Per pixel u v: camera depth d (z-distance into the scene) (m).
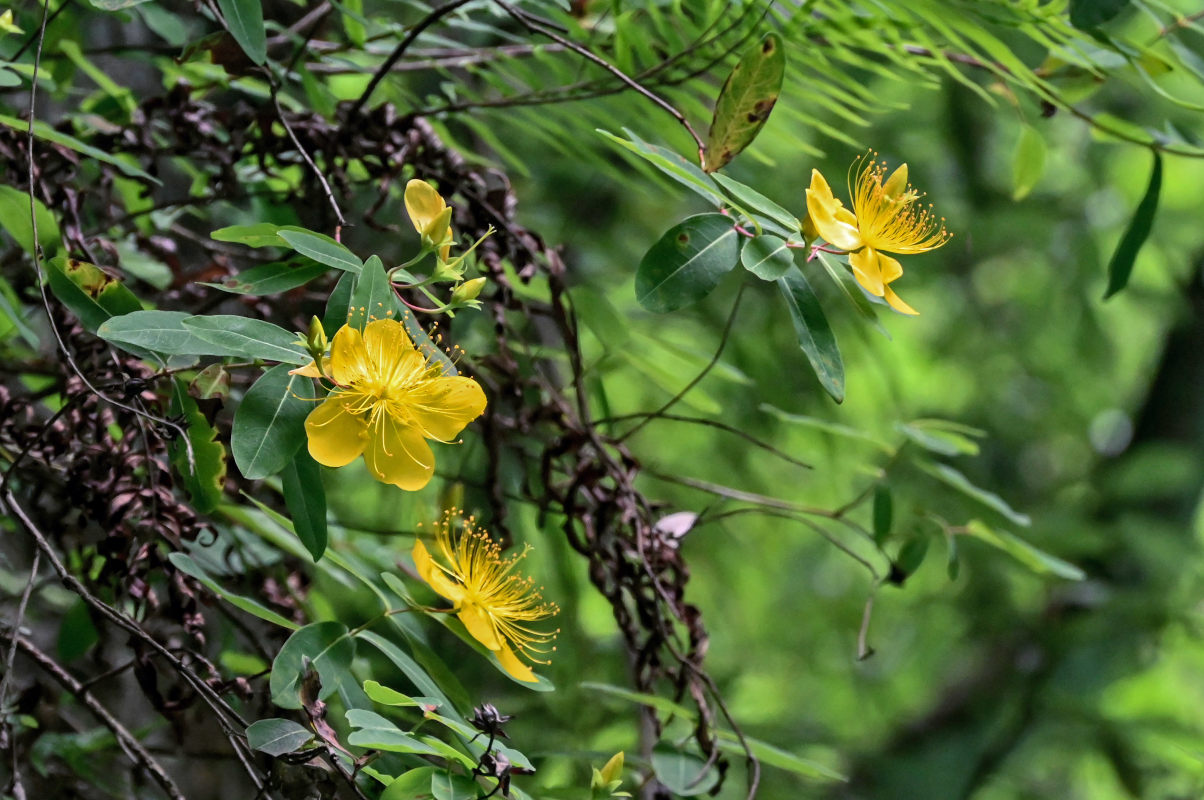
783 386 2.99
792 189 3.11
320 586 2.12
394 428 1.75
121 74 2.22
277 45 2.06
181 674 1.79
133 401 1.81
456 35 2.16
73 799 1.99
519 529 2.36
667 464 3.21
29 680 2.07
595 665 2.47
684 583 1.92
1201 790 3.52
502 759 1.76
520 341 1.99
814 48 1.93
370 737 1.75
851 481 3.60
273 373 1.75
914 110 3.78
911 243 1.81
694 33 1.95
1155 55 1.93
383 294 1.75
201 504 1.80
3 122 1.82
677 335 3.23
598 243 3.03
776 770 3.23
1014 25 1.92
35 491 1.92
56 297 1.82
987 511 3.59
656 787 1.92
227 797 2.16
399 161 1.90
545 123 1.99
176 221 2.15
